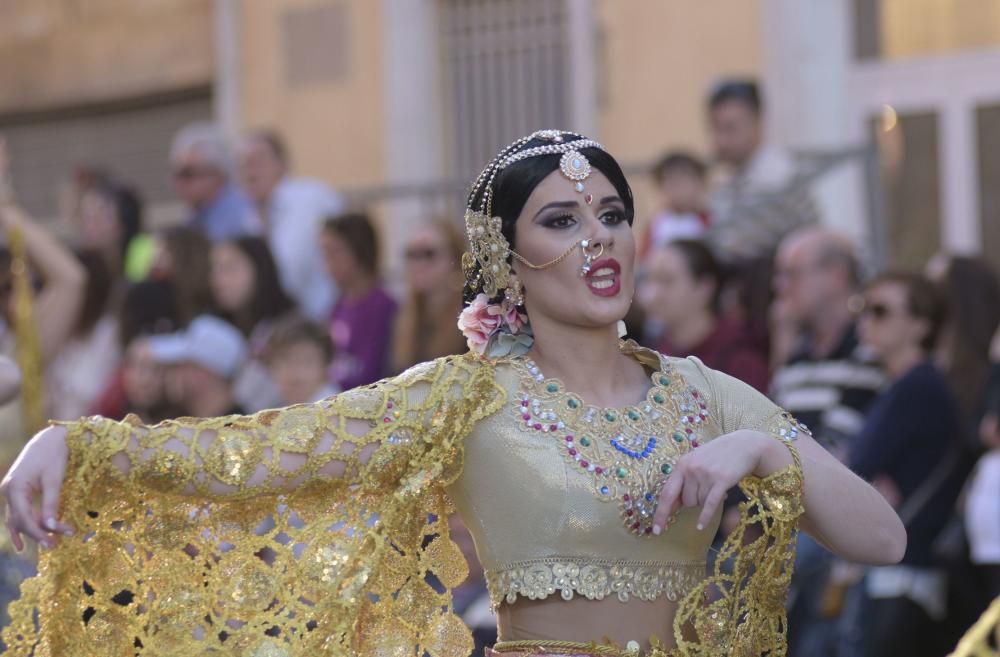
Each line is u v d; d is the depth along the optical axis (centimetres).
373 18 1841
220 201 1469
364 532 588
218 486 571
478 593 986
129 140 2059
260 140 1454
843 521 572
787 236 1281
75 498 565
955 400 1050
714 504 541
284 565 585
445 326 1147
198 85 1983
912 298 1045
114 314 1293
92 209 1523
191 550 622
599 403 586
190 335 1155
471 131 1797
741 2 1634
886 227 1630
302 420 577
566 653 564
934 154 1619
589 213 582
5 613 824
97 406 1230
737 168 1360
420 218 1664
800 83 1617
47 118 2111
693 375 603
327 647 578
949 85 1606
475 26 1792
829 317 1097
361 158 1852
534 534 570
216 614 587
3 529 836
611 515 565
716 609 575
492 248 590
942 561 1038
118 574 580
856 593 1033
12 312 1052
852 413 1072
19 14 2112
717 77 1647
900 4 1623
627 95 1695
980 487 1054
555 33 1741
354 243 1251
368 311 1245
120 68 2042
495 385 585
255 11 1920
